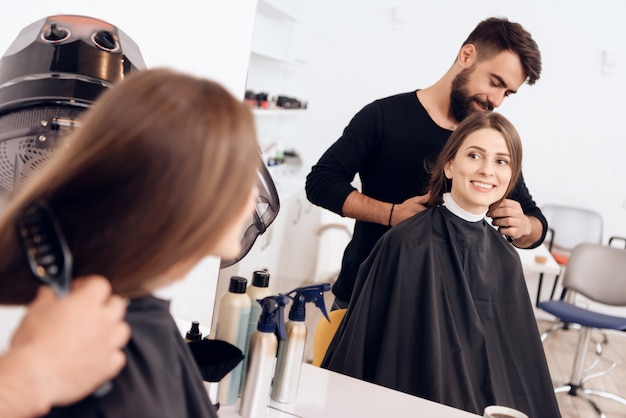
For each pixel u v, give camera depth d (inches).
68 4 57.1
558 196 51.8
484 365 54.8
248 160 21.5
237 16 58.3
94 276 20.6
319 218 58.6
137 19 60.4
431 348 55.7
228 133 20.9
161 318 25.2
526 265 53.2
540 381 53.6
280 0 56.8
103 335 19.7
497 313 54.4
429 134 54.7
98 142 20.6
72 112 40.6
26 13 54.7
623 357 51.1
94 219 20.5
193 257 21.6
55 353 18.8
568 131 51.0
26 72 41.0
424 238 55.7
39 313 19.6
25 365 18.5
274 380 53.3
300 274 59.6
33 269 19.0
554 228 52.1
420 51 53.9
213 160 20.5
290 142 58.1
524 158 52.2
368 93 55.6
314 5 56.0
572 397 52.8
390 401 56.3
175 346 26.0
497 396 54.7
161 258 20.9
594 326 51.8
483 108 52.8
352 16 55.2
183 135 20.3
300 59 56.9
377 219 56.9
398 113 55.1
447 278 55.3
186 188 20.3
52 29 41.5
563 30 50.3
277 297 48.8
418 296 56.1
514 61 51.5
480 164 53.3
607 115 50.0
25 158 41.4
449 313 55.4
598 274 51.3
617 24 48.9
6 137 41.0
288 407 53.4
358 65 55.6
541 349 53.4
